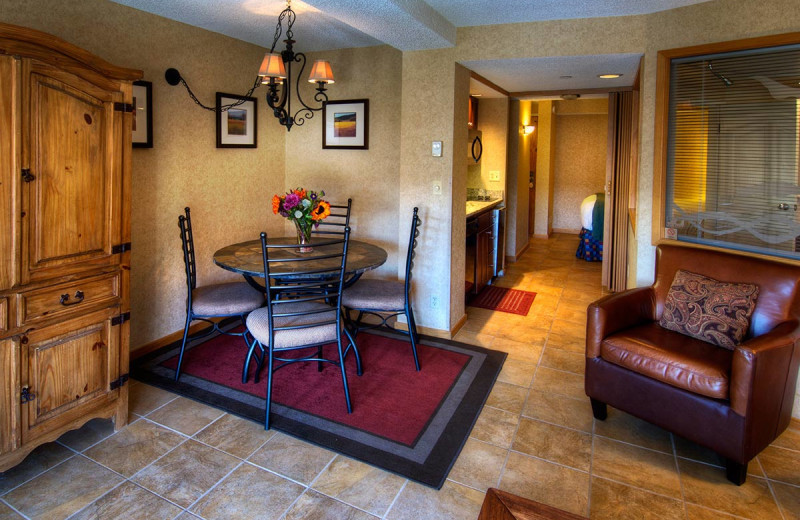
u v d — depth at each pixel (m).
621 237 4.87
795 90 2.54
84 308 2.25
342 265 2.66
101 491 2.06
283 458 2.29
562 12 3.02
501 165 5.71
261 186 4.28
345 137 4.25
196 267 3.75
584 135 8.91
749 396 2.02
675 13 2.91
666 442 2.46
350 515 1.94
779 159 2.63
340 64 4.19
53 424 2.18
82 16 2.80
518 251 6.80
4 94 1.86
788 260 2.63
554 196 9.23
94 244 2.26
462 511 1.97
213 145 3.78
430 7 2.93
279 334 2.59
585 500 2.04
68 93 2.09
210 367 3.23
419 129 3.61
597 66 3.52
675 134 3.02
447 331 3.82
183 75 3.46
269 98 3.30
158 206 3.41
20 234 1.96
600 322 2.52
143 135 3.20
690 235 3.03
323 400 2.83
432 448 2.38
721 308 2.46
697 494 2.08
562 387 3.03
